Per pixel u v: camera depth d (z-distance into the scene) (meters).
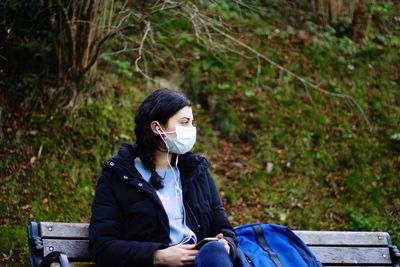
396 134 8.12
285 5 9.70
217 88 8.22
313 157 7.78
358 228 7.07
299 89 8.53
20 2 7.03
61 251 4.27
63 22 7.07
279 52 8.94
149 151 4.36
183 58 8.25
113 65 7.89
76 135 6.98
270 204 7.17
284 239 4.51
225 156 7.62
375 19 10.09
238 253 4.19
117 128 7.22
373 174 7.72
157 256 3.99
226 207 7.02
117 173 4.24
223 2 8.36
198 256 3.89
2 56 7.06
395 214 7.29
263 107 8.16
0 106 6.88
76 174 6.70
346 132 8.16
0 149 6.63
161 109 4.31
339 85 8.77
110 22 6.97
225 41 8.74
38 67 7.31
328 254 4.90
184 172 4.40
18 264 5.77
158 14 8.45
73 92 7.17
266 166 7.59
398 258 4.99
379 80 9.05
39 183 6.50
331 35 9.48
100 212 4.18
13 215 6.16
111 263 4.04
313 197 7.37
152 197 4.20
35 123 6.92
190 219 4.30
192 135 4.34
